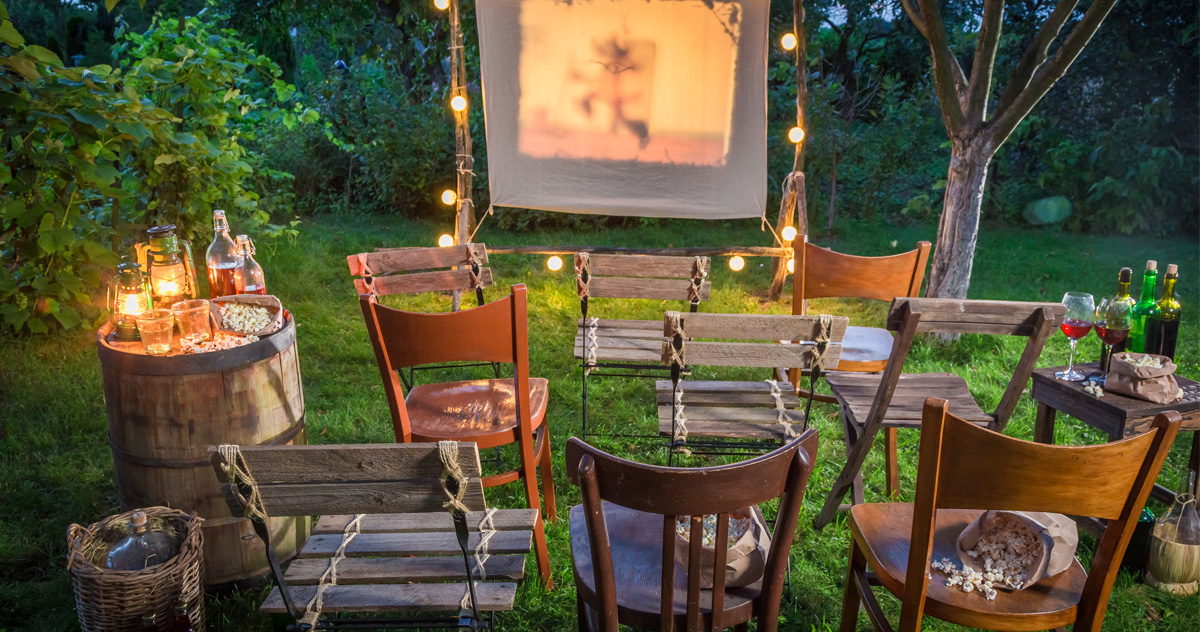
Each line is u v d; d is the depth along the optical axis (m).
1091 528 2.75
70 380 4.03
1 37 3.30
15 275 4.30
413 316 2.36
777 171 7.76
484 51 4.93
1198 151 7.36
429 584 1.98
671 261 3.70
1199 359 4.51
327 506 1.69
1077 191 7.73
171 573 2.10
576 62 4.96
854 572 2.19
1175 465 3.31
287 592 1.84
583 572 1.95
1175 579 2.53
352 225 7.62
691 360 2.52
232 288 2.92
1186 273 6.24
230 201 5.41
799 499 1.70
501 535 2.13
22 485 3.15
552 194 5.20
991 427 2.65
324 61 13.59
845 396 2.92
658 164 5.14
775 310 5.44
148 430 2.34
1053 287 5.92
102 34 14.86
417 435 2.58
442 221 7.88
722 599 1.76
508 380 3.06
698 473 1.56
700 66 4.95
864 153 7.97
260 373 2.42
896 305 2.42
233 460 1.61
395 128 7.73
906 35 9.93
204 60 4.95
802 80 5.42
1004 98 4.38
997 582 1.86
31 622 2.44
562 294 5.63
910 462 3.42
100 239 4.72
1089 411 2.54
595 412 3.93
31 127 3.48
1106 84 7.91
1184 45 7.42
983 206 8.18
